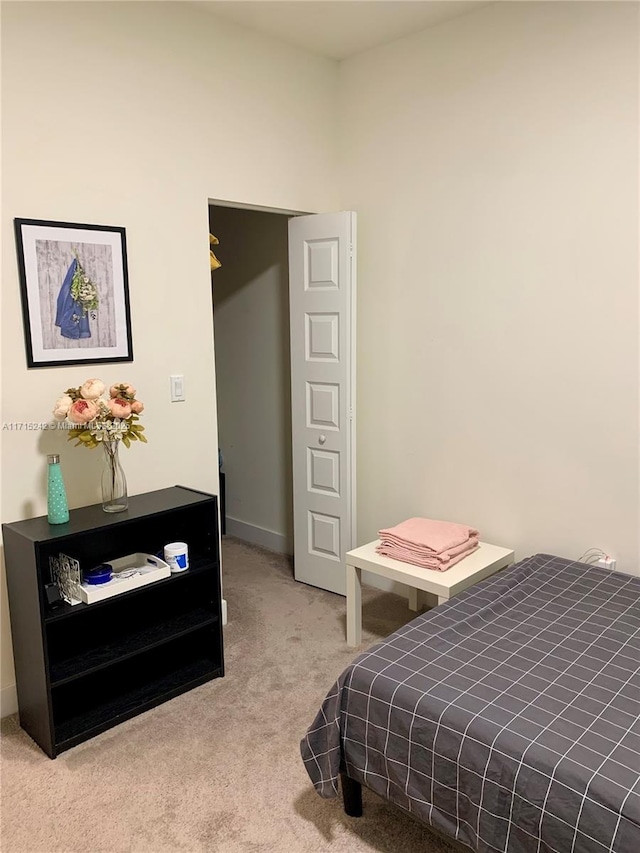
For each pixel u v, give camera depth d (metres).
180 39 2.75
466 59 2.90
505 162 2.84
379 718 1.79
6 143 2.29
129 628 2.65
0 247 2.31
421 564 2.76
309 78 3.30
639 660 1.91
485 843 1.55
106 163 2.57
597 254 2.61
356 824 1.96
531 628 2.12
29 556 2.19
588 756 1.48
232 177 3.03
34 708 2.32
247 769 2.20
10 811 2.01
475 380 3.08
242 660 2.89
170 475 2.94
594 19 2.50
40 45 2.34
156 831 1.93
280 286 3.94
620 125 2.49
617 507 2.69
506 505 3.04
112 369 2.69
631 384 2.59
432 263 3.17
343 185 3.50
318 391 3.48
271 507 4.29
